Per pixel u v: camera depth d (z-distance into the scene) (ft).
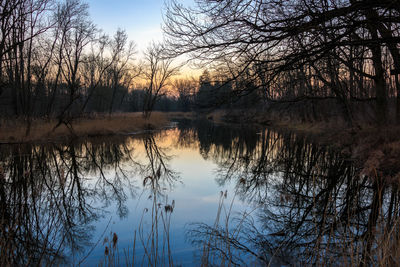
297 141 54.90
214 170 33.37
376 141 31.30
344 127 47.47
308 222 16.03
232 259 11.75
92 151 45.39
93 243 13.74
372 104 46.73
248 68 17.10
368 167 24.88
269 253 12.19
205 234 14.57
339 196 20.31
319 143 48.55
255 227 15.43
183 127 108.06
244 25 16.16
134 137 67.10
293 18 15.43
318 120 72.13
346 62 29.43
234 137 71.36
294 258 11.63
